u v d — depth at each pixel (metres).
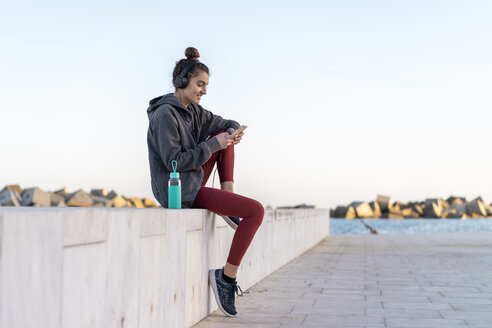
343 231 81.62
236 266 3.32
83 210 1.77
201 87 3.23
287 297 4.25
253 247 5.04
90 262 1.81
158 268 2.49
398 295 4.38
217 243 3.73
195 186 3.19
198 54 3.27
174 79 3.25
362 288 4.81
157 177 3.09
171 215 2.68
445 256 8.77
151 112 3.23
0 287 1.33
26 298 1.44
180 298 2.85
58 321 1.60
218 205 3.25
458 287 4.90
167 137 3.01
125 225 2.10
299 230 8.98
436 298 4.22
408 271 6.35
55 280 1.59
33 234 1.47
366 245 12.09
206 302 3.41
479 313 3.55
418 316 3.43
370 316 3.42
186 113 3.24
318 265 7.15
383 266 7.00
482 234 18.38
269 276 5.81
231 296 3.34
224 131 3.55
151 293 2.40
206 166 3.46
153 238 2.42
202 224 3.29
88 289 1.80
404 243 12.90
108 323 1.95
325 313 3.53
